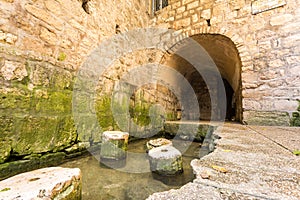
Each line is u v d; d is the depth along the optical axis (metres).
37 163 1.54
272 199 0.49
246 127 2.75
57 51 1.82
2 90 1.29
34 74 1.55
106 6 2.78
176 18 4.50
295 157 0.93
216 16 3.91
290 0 3.23
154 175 1.63
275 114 3.13
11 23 1.37
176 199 0.51
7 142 1.31
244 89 3.43
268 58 3.30
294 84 3.05
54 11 1.80
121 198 1.20
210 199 0.50
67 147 1.89
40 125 1.58
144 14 4.48
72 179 0.97
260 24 3.44
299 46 3.08
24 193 0.76
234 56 4.21
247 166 0.78
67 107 1.91
